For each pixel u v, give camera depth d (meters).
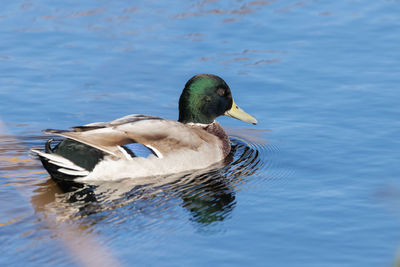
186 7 21.12
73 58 17.97
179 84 16.88
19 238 10.12
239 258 9.71
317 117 15.25
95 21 20.05
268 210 11.26
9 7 20.88
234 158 13.84
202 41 18.95
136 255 9.77
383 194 11.71
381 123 14.75
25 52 18.22
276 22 20.17
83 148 12.17
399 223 10.66
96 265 9.47
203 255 9.79
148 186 12.29
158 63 17.78
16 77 16.97
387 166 12.88
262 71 17.42
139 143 12.59
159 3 21.42
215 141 13.90
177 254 9.80
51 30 19.42
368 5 21.31
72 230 10.40
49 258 9.61
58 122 15.10
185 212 11.20
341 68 17.48
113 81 16.94
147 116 13.52
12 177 12.45
